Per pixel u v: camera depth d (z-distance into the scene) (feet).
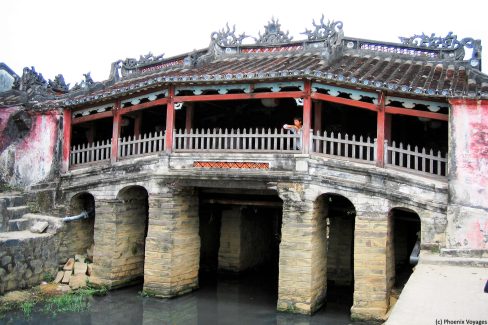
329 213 66.39
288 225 51.52
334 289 66.80
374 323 47.65
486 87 46.91
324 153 51.80
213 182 55.52
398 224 71.20
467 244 44.60
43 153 69.67
